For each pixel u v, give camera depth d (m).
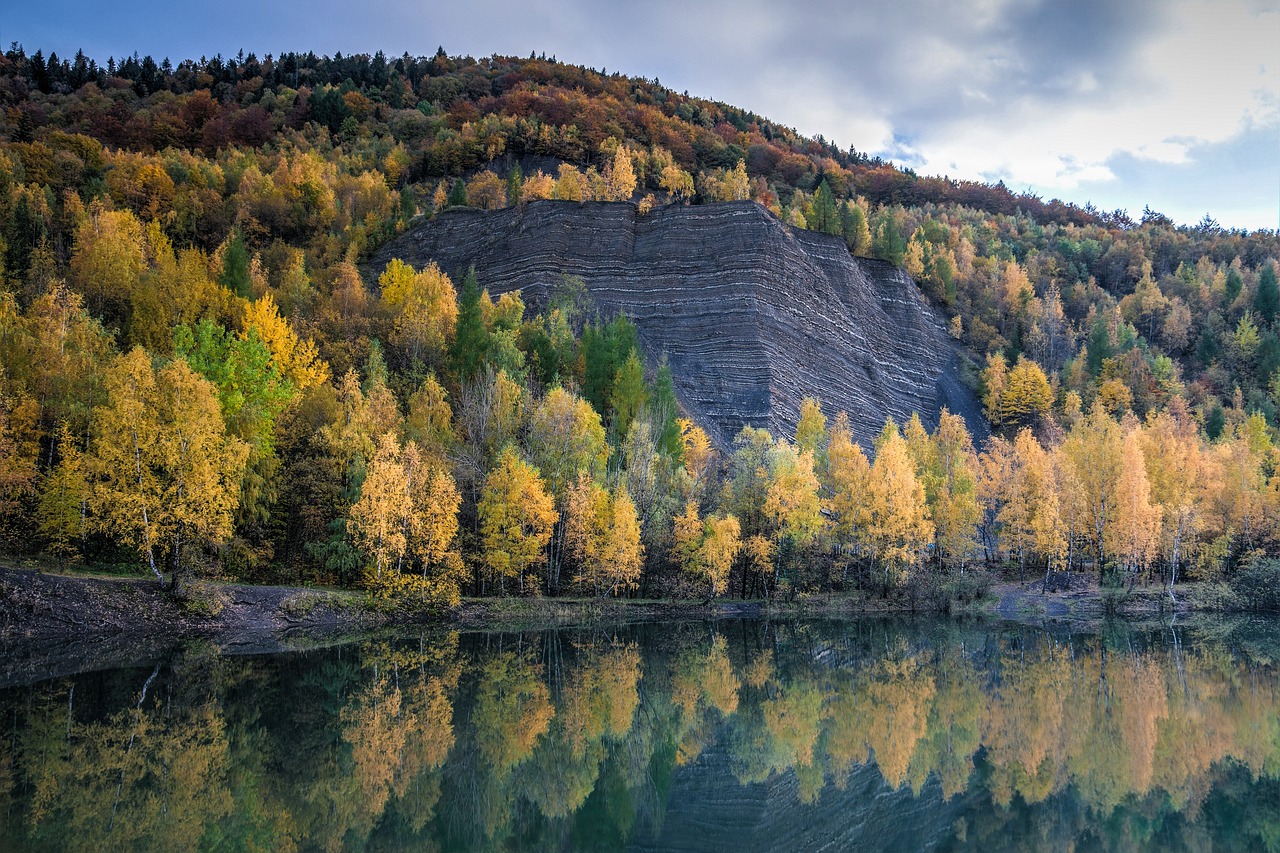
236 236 99.81
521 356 86.25
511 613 63.56
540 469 70.12
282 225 140.25
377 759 28.88
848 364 119.50
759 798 26.91
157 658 42.91
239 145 193.38
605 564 66.06
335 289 97.81
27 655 41.38
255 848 20.88
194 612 49.84
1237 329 172.00
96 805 23.41
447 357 86.56
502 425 72.94
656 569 74.56
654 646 56.34
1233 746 32.00
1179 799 26.30
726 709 38.69
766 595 76.00
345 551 58.34
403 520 59.09
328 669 42.94
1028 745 32.62
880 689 43.00
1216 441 116.50
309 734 31.48
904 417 125.19
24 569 46.94
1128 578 78.25
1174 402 135.50
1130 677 45.16
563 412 72.81
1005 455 105.12
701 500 78.62
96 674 38.84
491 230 125.69
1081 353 152.38
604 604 68.19
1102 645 56.91
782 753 31.89
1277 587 71.75
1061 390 143.50
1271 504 81.81
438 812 24.31
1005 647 56.59
